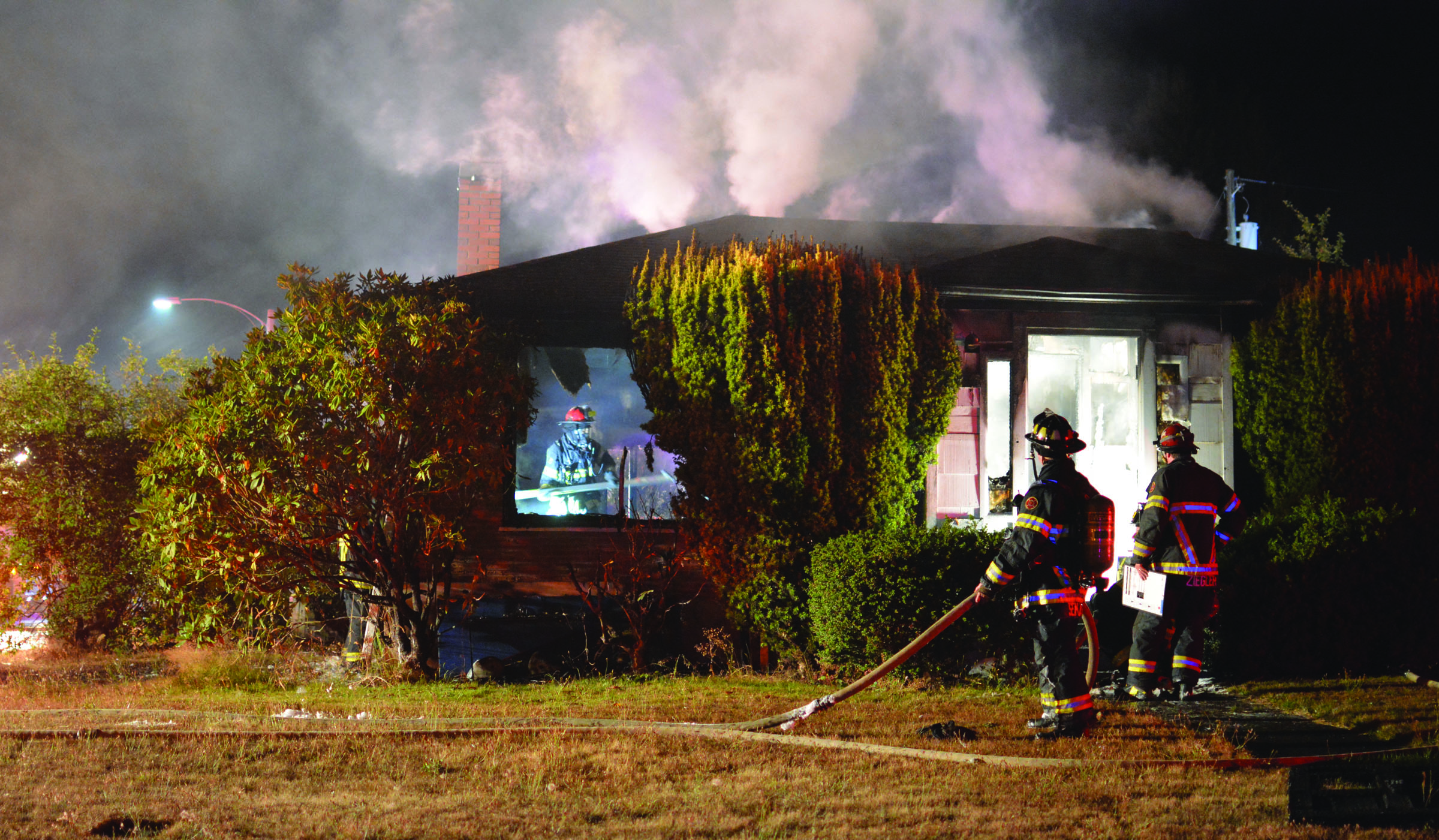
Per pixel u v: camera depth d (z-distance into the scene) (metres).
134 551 11.36
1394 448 9.77
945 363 9.62
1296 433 10.12
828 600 8.09
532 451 10.20
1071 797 4.61
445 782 4.84
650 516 9.87
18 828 4.01
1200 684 7.39
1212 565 6.73
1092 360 11.88
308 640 10.02
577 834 4.07
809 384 9.11
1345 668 7.54
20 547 11.62
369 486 8.41
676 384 9.40
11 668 10.52
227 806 4.35
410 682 8.56
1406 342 9.85
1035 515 5.58
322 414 8.45
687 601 9.81
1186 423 11.00
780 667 9.05
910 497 9.50
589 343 10.27
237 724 6.16
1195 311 11.05
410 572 8.90
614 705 6.95
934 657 7.85
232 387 8.29
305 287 9.31
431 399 8.49
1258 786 4.77
